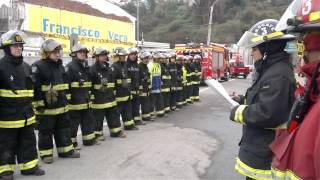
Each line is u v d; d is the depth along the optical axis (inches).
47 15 1030.4
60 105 259.0
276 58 116.9
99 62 324.8
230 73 1382.9
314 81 66.0
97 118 325.4
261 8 2541.8
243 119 117.8
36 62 249.0
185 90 587.8
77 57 294.8
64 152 269.7
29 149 228.2
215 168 251.1
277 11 2476.6
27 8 968.3
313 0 66.1
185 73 576.1
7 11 941.8
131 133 366.0
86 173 235.8
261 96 114.1
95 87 323.3
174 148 305.1
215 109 555.5
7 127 215.3
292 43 116.3
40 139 256.4
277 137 77.4
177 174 237.0
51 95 250.4
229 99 138.4
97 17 1249.4
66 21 1104.2
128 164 256.8
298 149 63.6
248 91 126.3
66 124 268.7
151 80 458.3
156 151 294.0
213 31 2507.4
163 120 451.5
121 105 375.2
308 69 67.3
